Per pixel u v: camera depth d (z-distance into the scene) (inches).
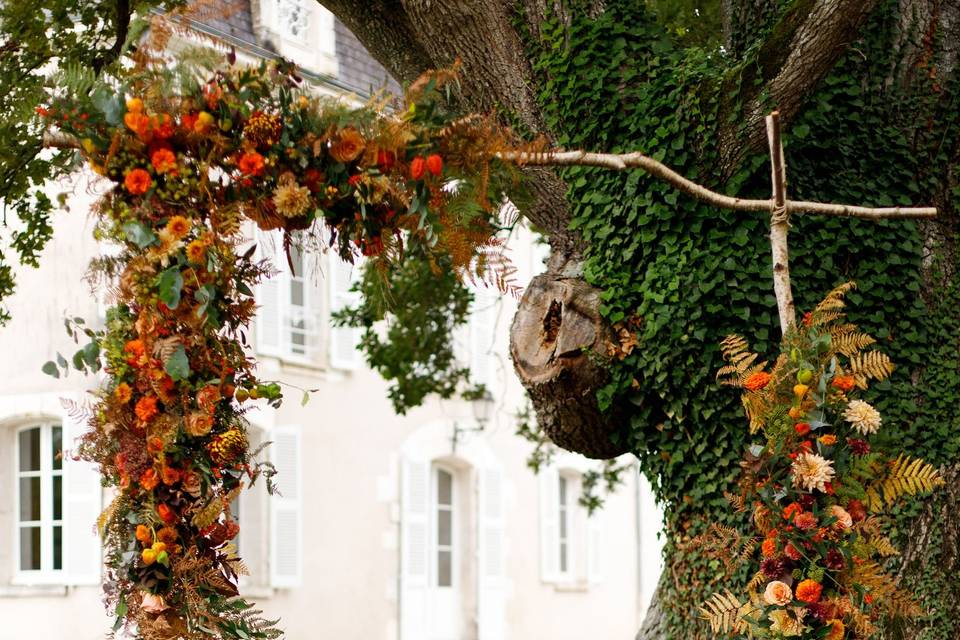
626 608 890.7
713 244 284.5
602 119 296.2
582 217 299.7
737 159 284.8
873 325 293.3
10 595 620.7
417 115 207.2
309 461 674.2
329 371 690.8
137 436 198.1
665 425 293.3
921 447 290.8
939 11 310.5
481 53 303.9
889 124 302.8
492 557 773.3
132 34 205.2
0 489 622.5
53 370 201.6
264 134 199.8
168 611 195.0
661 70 294.4
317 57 653.3
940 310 299.1
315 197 204.8
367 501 705.6
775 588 210.5
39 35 367.9
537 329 301.4
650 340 288.2
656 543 914.7
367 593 700.0
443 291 514.6
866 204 296.5
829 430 215.6
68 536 609.3
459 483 773.3
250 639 198.4
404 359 520.7
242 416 204.1
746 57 283.6
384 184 203.9
